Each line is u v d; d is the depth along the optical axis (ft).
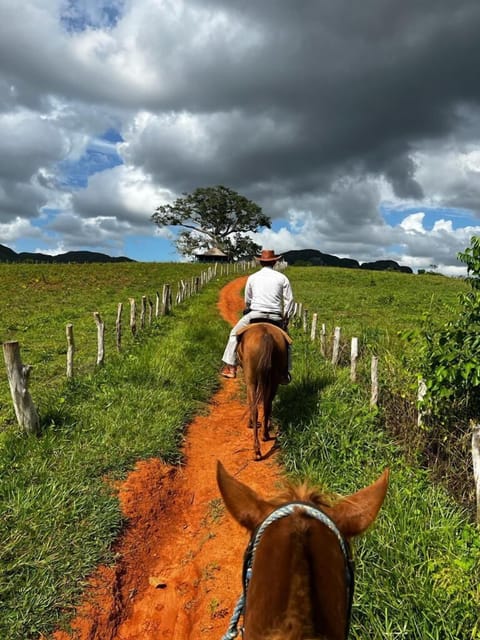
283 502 7.06
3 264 134.72
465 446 19.39
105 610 14.48
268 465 22.86
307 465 21.17
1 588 13.85
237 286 118.42
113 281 111.24
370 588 13.32
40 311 66.69
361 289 118.73
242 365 24.76
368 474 19.34
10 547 15.06
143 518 18.58
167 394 28.37
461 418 20.75
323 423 23.31
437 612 12.20
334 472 20.29
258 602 5.79
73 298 82.12
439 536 14.67
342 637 5.62
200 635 14.19
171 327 49.93
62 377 33.06
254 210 267.18
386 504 16.34
